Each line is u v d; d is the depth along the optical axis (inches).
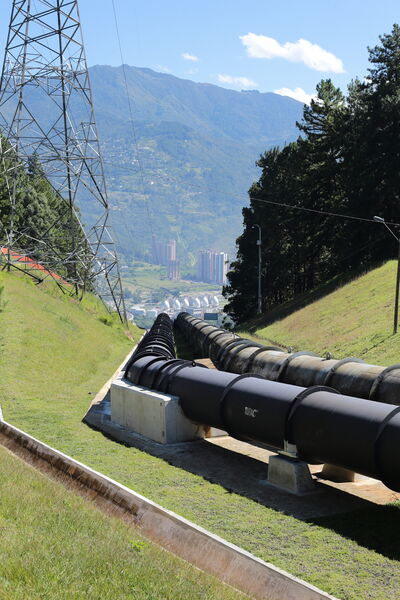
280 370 930.7
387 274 2463.1
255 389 706.2
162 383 874.8
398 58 2915.8
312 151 3558.1
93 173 2481.5
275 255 4023.1
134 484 629.6
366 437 546.3
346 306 2319.1
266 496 609.3
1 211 3368.6
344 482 658.2
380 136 2906.0
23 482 542.6
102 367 1676.9
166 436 818.2
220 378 777.6
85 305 2605.8
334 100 3607.3
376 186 2972.4
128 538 444.5
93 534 432.5
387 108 2812.5
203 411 769.6
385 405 567.8
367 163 3014.3
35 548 373.4
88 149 2440.9
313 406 620.1
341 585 410.9
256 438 690.8
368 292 2331.4
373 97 2952.8
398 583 415.8
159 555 416.8
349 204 3100.4
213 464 725.9
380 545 482.3
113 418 962.1
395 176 2849.4
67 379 1370.6
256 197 4037.9
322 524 529.0
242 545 476.7
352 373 800.3
